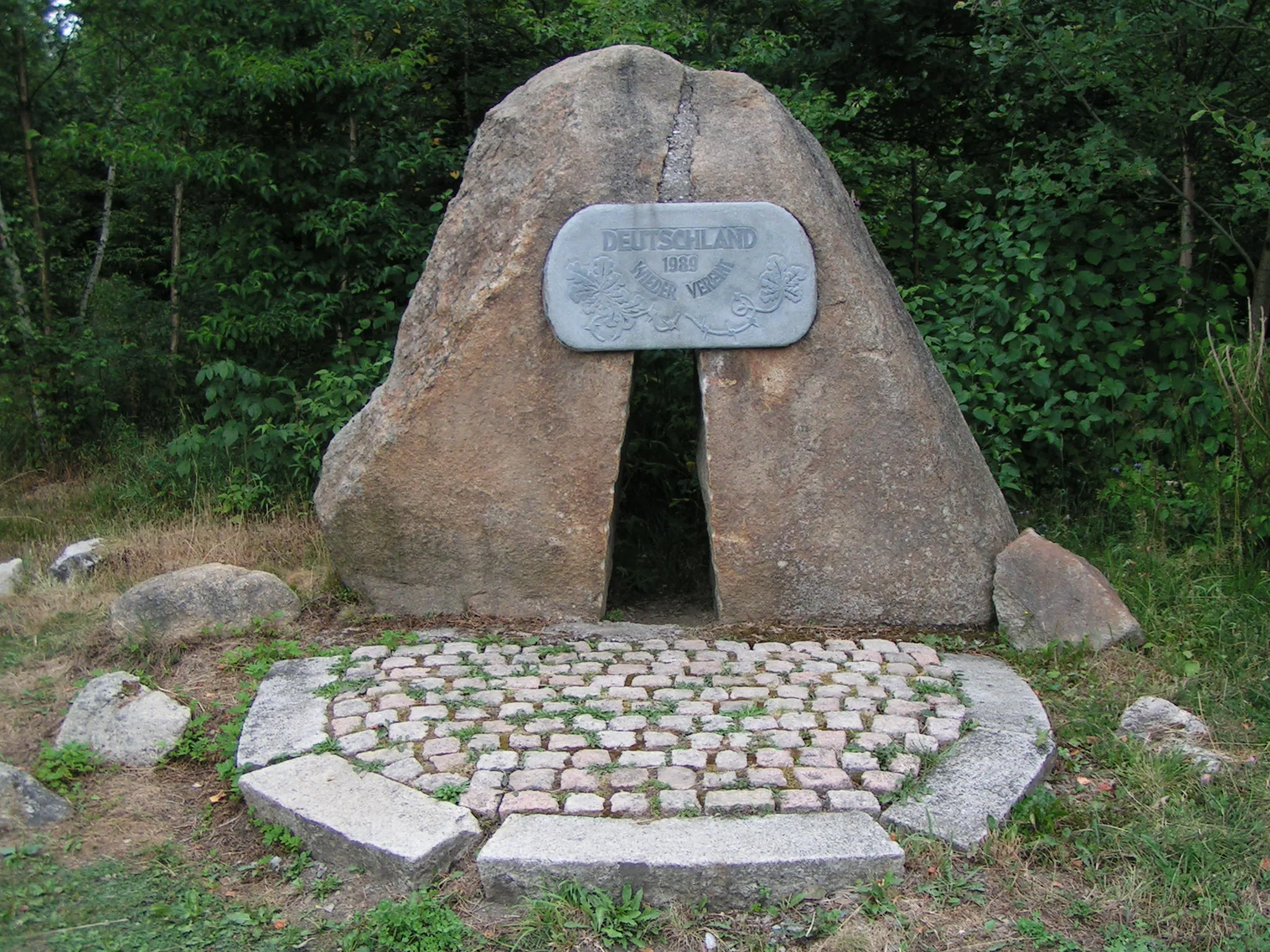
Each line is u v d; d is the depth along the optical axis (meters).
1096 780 3.45
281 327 6.64
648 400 6.45
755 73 7.73
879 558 4.56
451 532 4.60
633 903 2.86
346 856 3.08
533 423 4.49
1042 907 2.88
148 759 3.65
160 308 8.33
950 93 8.09
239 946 2.81
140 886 3.04
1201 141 6.64
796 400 4.47
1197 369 5.99
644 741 3.51
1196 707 3.87
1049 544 4.53
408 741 3.52
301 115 6.82
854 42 7.90
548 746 3.48
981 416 5.78
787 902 2.89
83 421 7.76
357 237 6.90
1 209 7.68
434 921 2.83
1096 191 5.98
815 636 4.49
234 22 6.77
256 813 3.30
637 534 6.16
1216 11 5.84
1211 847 3.07
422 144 7.19
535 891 2.89
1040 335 5.93
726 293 4.40
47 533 6.10
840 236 4.47
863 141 8.48
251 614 4.58
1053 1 6.61
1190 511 5.34
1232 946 2.74
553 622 4.65
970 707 3.78
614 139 4.41
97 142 7.03
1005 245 6.04
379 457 4.54
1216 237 6.38
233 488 6.18
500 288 4.41
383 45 7.75
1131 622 4.29
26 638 4.59
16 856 3.13
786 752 3.42
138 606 4.48
